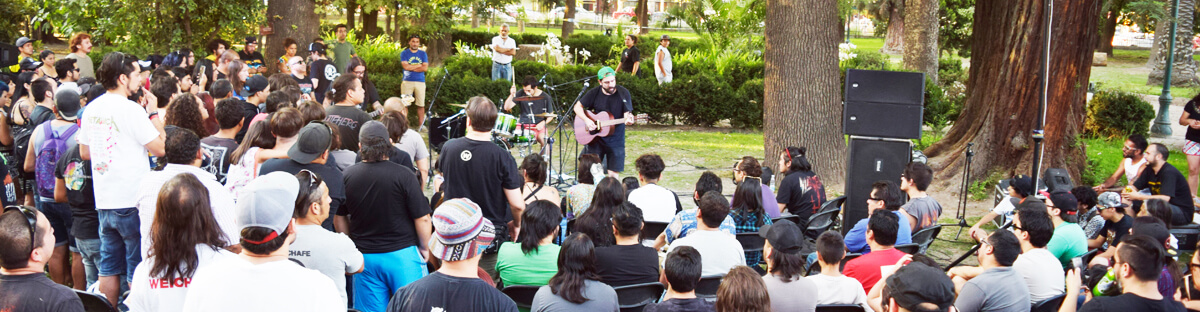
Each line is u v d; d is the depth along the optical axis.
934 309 2.65
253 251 2.39
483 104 4.59
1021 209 4.24
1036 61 8.56
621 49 23.50
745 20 20.70
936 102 13.66
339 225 4.19
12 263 2.61
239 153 4.36
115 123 4.13
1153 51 29.78
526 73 13.86
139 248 4.31
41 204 4.82
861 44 45.31
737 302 3.11
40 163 4.72
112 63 4.13
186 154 3.56
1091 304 3.36
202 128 5.00
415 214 4.01
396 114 5.32
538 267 3.99
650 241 5.35
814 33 8.94
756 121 13.48
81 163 4.37
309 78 10.16
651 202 5.36
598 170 5.64
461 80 12.82
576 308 3.28
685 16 21.77
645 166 5.55
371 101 9.41
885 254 4.29
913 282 2.67
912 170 5.66
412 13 20.14
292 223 2.49
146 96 5.59
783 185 6.38
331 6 22.34
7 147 5.75
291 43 11.06
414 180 4.00
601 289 3.36
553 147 10.99
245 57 10.59
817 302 3.82
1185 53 23.62
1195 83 23.61
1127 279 3.36
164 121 5.36
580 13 57.25
